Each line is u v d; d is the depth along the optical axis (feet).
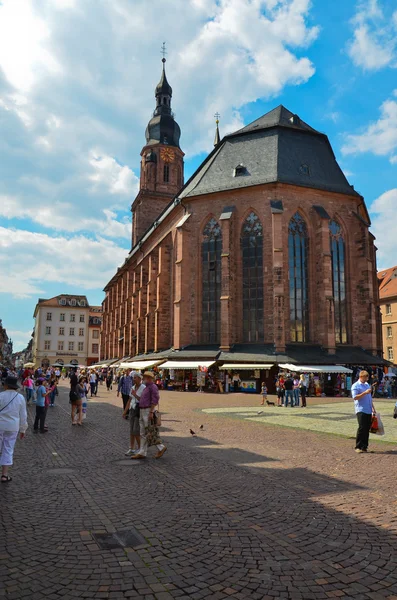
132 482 29.94
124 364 207.31
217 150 186.80
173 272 182.70
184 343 157.07
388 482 30.01
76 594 14.85
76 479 30.78
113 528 21.09
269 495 26.89
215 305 157.38
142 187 287.07
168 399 110.63
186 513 23.39
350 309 156.35
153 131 284.82
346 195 159.12
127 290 266.77
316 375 135.54
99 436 51.31
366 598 14.75
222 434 52.34
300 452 41.06
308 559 17.72
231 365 136.77
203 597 14.73
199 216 162.91
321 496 26.68
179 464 35.86
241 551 18.45
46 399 55.83
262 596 14.82
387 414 74.74
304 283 151.02
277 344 139.03
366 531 20.85
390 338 256.11
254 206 153.89
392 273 277.44
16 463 36.32
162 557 17.81
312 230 153.48
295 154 166.20
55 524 21.65
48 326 411.95
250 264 152.56
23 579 15.85
